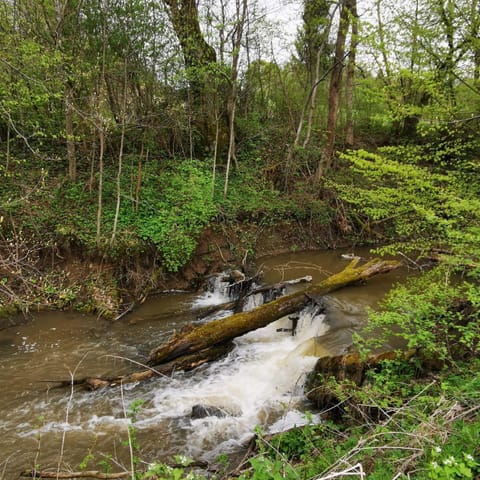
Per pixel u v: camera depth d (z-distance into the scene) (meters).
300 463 3.86
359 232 14.87
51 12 9.62
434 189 6.32
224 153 15.38
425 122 6.94
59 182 11.23
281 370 6.98
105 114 11.62
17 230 9.45
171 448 5.19
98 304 9.09
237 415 5.96
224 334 7.30
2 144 11.71
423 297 5.45
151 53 10.94
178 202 11.76
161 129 13.31
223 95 15.28
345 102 19.17
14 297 8.19
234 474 4.24
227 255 12.17
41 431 5.40
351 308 8.43
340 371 5.96
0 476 4.57
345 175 14.78
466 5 5.83
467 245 5.47
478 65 6.14
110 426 5.57
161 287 10.54
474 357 5.03
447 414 3.32
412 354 5.61
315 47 18.09
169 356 6.96
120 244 9.96
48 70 8.70
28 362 7.10
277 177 15.60
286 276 11.41
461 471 2.15
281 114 19.38
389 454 3.08
